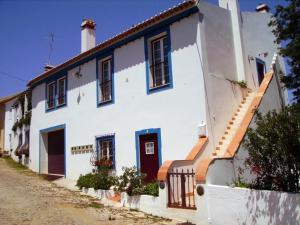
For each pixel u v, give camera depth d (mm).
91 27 17984
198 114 10555
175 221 8531
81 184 13164
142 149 12383
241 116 11328
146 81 12406
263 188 7402
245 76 12594
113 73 14016
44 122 19094
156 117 11875
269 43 15016
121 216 9125
